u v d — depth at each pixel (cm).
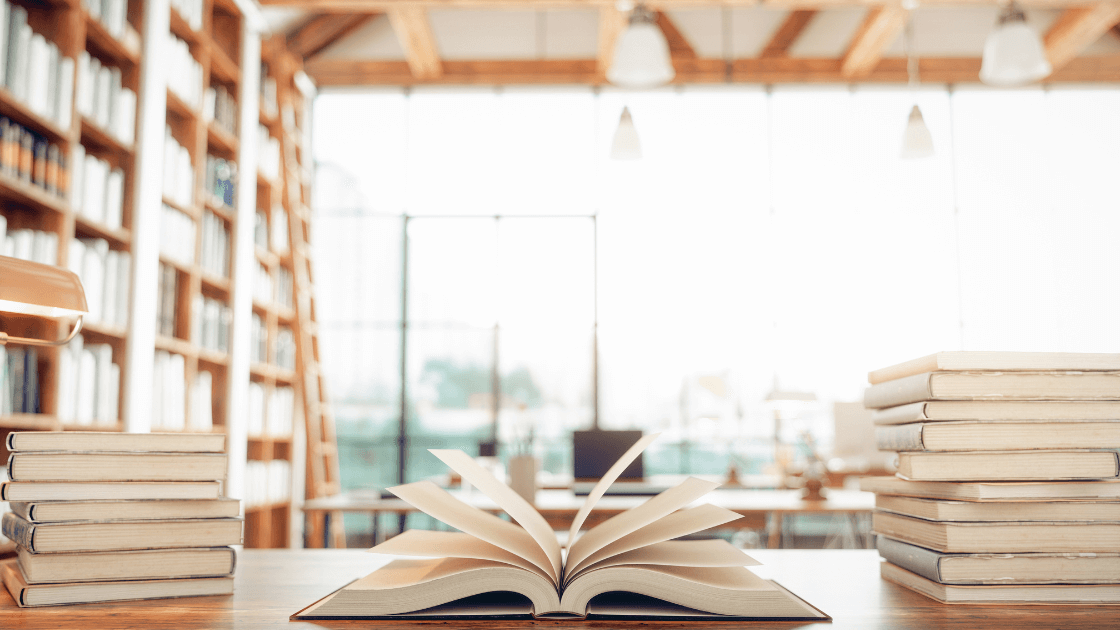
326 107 727
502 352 720
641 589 64
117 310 339
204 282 452
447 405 717
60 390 289
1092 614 66
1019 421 72
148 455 74
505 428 711
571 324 721
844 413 420
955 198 714
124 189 353
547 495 344
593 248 725
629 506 290
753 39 715
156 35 369
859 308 710
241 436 477
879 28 620
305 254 651
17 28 267
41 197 282
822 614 63
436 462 709
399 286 723
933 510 73
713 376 709
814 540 673
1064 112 716
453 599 64
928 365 74
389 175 726
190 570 75
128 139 350
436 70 708
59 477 71
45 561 69
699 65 711
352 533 683
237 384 473
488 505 302
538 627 62
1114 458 71
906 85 717
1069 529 71
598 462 356
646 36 401
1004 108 719
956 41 709
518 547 68
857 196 718
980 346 701
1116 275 703
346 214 723
